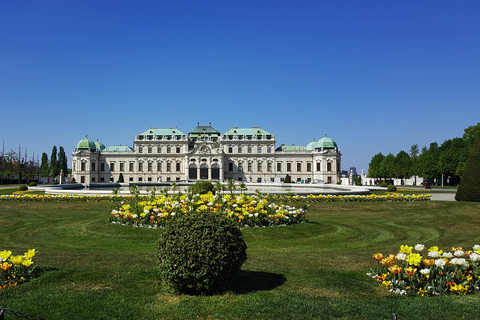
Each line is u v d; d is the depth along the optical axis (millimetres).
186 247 12758
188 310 11797
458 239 26891
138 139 163875
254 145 162000
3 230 30172
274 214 28578
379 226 32625
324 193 54625
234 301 12453
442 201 47781
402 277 14336
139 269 16109
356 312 11695
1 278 13930
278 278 15086
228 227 13617
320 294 13289
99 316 11352
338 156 159875
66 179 152875
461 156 114500
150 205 28609
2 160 152500
